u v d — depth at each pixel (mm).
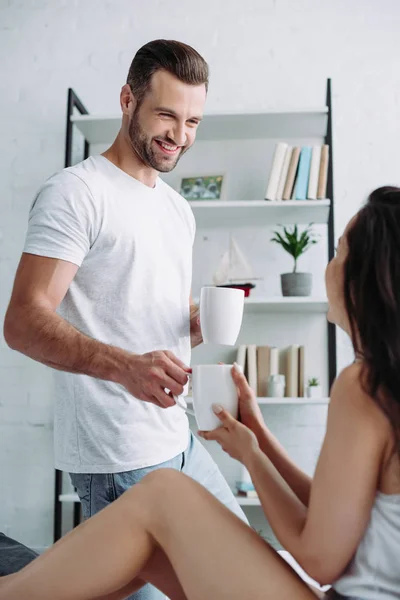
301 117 2955
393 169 3158
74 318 1595
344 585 994
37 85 3322
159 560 1152
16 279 1526
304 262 3117
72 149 3227
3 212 3254
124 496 1110
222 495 1763
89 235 1584
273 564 1012
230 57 3254
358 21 3234
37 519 3082
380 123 3180
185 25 3291
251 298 2820
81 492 1590
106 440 1542
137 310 1623
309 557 984
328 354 3000
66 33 3342
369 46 3223
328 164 2920
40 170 3271
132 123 1682
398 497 958
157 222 1708
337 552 966
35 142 3287
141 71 1673
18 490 3102
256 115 2922
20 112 3311
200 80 1678
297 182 2879
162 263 1690
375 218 986
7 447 3125
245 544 1025
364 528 976
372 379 952
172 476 1115
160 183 1803
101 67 3311
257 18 3266
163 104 1641
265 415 3055
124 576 1072
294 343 3090
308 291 2877
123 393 1555
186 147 1734
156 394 1326
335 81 3211
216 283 2924
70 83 3316
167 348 1667
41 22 3355
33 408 3135
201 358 3100
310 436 3035
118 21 3326
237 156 3189
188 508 1062
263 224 3152
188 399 2840
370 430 945
